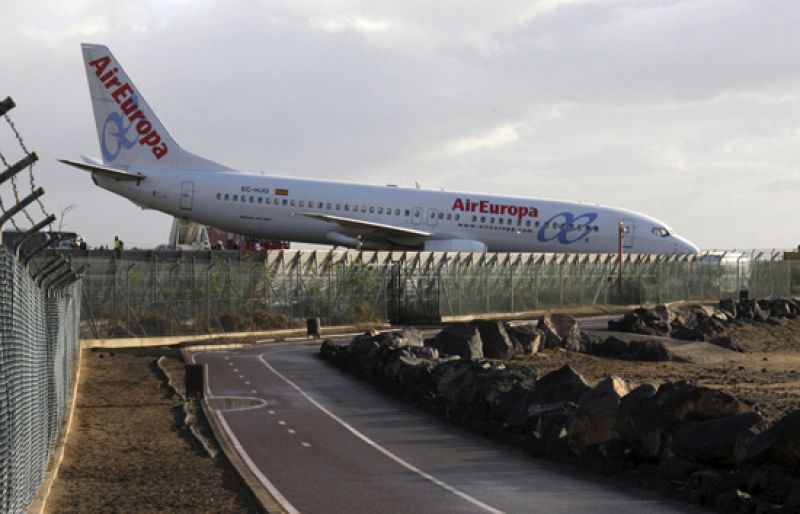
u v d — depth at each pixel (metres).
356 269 84.38
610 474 23.56
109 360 53.06
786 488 19.42
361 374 45.97
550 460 25.75
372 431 30.72
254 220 104.50
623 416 24.22
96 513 19.28
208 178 104.94
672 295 116.81
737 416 22.00
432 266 90.94
